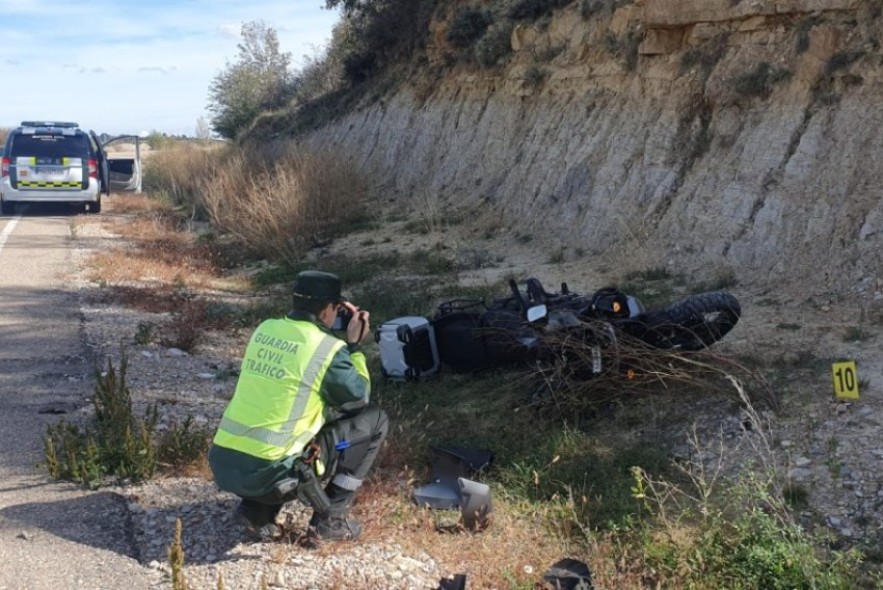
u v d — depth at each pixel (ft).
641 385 23.11
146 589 14.48
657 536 16.60
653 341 23.84
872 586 15.26
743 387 21.86
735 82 35.68
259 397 15.38
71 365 27.81
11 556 15.47
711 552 15.66
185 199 79.92
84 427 21.75
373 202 61.93
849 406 20.72
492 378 26.07
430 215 51.39
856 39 32.04
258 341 15.81
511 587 14.67
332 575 14.84
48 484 18.57
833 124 31.73
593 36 47.55
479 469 19.53
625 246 37.04
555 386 23.18
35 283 41.16
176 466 19.35
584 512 17.97
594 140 43.70
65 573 14.93
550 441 21.20
